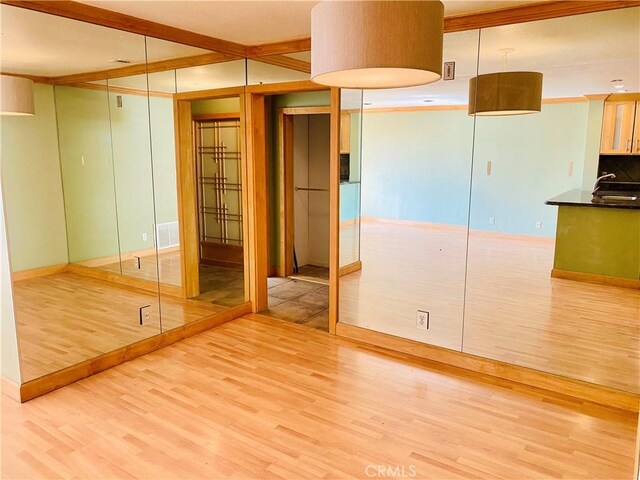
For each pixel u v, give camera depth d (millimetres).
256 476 2098
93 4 2830
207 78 3900
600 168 2789
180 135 3957
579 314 3053
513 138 3051
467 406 2717
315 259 6074
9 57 2734
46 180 2982
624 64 2588
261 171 4258
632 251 2840
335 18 1611
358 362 3307
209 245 4254
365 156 3596
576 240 3010
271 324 4070
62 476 2098
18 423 2518
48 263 3008
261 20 3152
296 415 2600
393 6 1556
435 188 3432
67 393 2846
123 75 3428
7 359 2801
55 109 3049
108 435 2406
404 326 3625
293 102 5223
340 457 2232
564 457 2244
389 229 3629
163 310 3863
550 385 2924
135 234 3674
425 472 2129
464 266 3387
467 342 3398
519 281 3236
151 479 2078
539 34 2826
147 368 3197
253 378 3049
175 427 2480
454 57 3164
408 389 2918
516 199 3139
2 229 2744
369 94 3545
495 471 2137
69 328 3098
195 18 3107
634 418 2600
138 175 3678
